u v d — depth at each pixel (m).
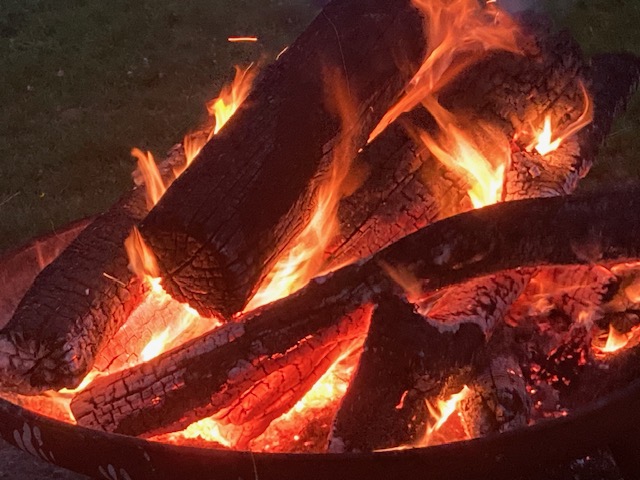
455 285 2.25
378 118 2.49
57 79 5.68
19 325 2.25
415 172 2.57
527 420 2.28
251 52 5.91
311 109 2.26
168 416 2.20
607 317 2.50
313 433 2.34
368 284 2.13
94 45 6.18
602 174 4.23
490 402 2.23
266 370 2.18
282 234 2.22
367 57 2.38
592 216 2.19
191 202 2.11
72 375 2.27
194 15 6.62
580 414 1.94
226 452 1.86
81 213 4.21
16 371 2.25
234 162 2.16
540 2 6.14
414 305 2.16
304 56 2.34
